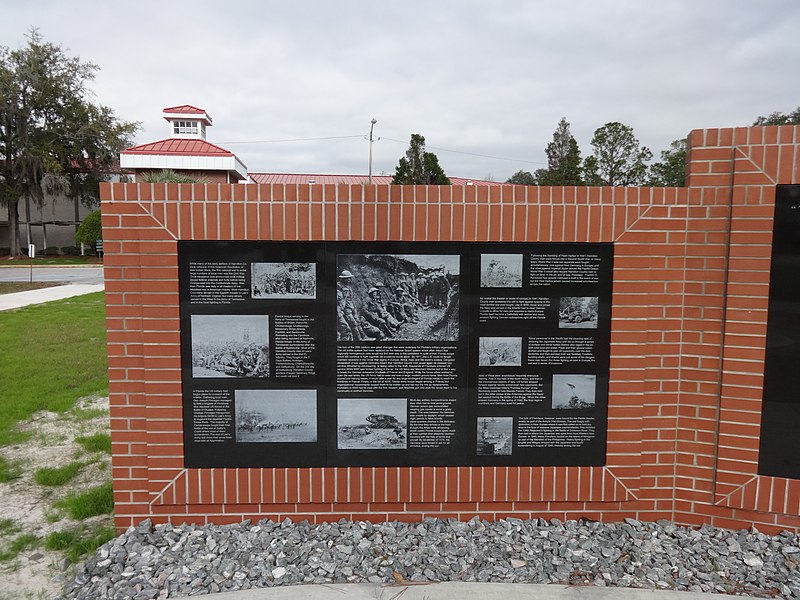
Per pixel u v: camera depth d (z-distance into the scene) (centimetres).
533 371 386
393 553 359
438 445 390
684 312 382
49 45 3972
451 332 382
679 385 387
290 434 386
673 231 378
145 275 371
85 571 338
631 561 353
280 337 379
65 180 3925
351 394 385
